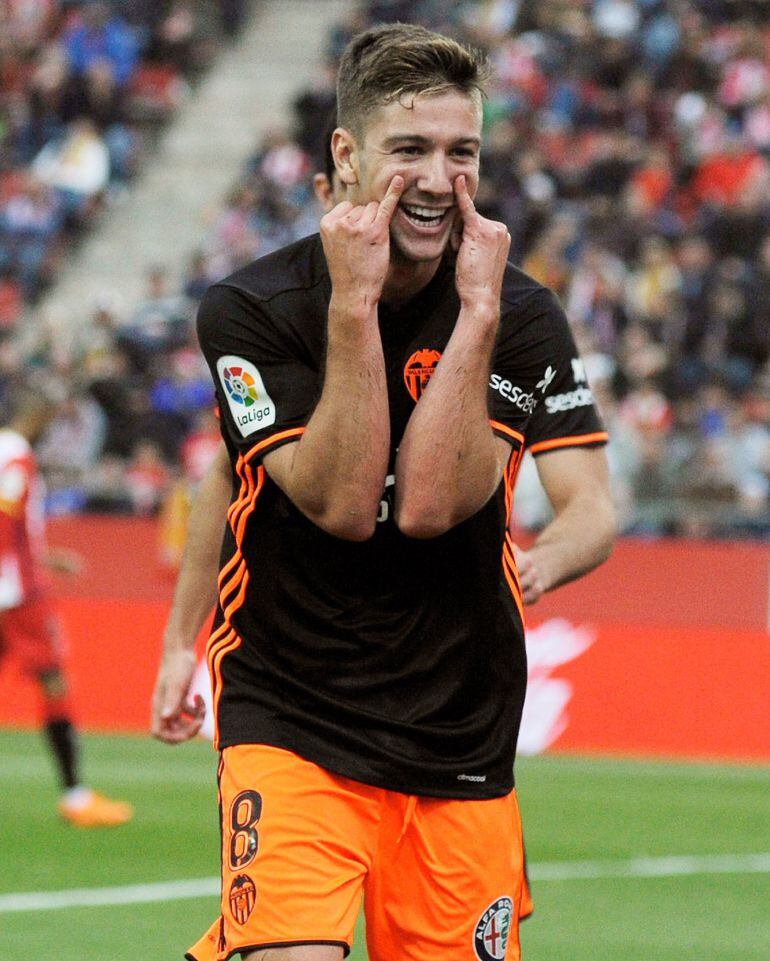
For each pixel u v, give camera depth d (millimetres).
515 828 12219
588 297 52562
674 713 37875
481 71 11602
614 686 38531
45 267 69688
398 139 11352
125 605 41938
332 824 11609
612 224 55781
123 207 72000
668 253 53875
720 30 63969
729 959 20938
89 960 20422
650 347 50500
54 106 73438
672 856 27312
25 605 29188
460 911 11883
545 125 61812
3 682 42875
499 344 12156
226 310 11844
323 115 67250
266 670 11930
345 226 11047
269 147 67812
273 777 11695
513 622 12102
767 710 37188
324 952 11281
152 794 32656
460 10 69438
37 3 78438
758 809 31547
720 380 48656
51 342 62344
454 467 11234
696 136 59594
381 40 11594
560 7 66875
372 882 11945
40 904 23422
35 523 29766
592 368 45281
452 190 11438
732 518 41656
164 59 76312
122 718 41438
